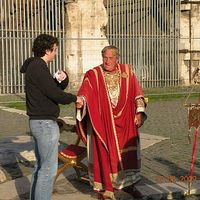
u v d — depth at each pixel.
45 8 22.83
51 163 5.96
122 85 6.75
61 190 7.33
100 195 6.78
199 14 26.59
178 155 9.78
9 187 7.48
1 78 21.80
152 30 24.95
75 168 7.65
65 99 5.92
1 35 21.78
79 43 23.83
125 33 24.70
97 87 6.71
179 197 7.07
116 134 6.69
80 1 23.75
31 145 10.24
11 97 20.77
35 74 5.84
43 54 5.99
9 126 13.63
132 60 24.14
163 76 24.80
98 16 24.25
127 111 6.75
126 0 24.77
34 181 6.05
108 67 6.74
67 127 7.14
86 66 24.03
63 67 23.03
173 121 14.51
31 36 22.48
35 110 5.89
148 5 24.92
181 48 26.05
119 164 6.68
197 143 11.06
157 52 24.67
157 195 6.97
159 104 18.98
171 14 25.19
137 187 7.29
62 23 23.39
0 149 9.86
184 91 22.73
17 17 21.94
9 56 21.70
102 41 24.31
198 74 7.57
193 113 7.08
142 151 10.18
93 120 6.61
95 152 6.70
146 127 13.41
